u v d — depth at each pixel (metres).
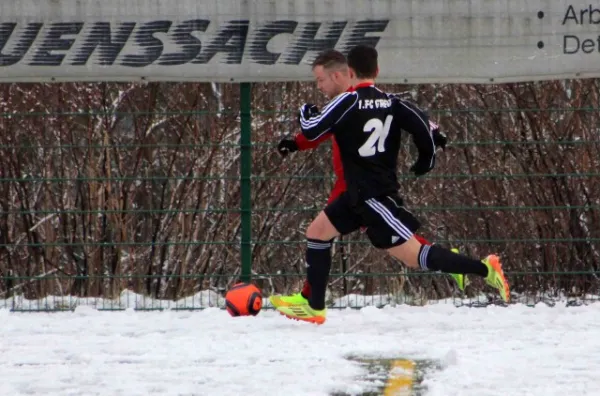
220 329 25.86
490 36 30.14
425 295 34.91
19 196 37.53
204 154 38.06
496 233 36.22
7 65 29.98
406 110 24.12
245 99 30.23
